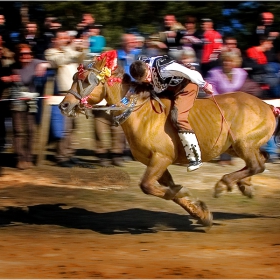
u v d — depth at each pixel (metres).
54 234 8.59
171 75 8.24
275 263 7.19
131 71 8.21
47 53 12.13
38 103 12.48
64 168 12.46
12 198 10.49
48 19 13.47
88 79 8.33
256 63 12.84
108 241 8.23
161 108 8.40
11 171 12.20
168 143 8.35
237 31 16.17
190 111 8.57
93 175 11.87
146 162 8.55
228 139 8.73
